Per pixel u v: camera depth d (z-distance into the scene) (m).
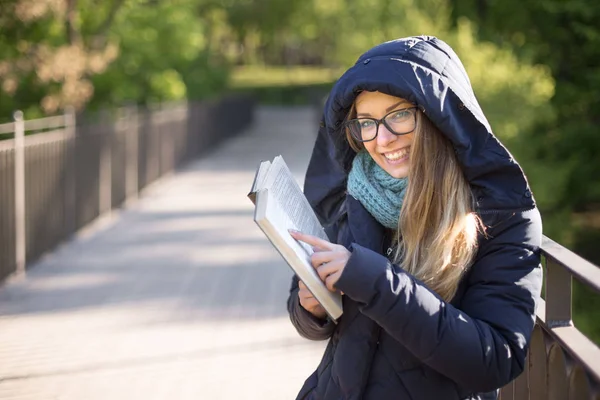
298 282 2.88
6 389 6.14
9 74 14.63
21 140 10.25
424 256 2.47
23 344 7.35
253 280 10.12
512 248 2.43
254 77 84.44
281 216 2.41
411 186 2.47
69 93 15.68
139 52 24.75
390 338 2.46
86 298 9.09
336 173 2.89
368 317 2.47
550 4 15.62
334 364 2.53
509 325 2.36
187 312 8.52
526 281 2.41
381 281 2.29
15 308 8.65
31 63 14.95
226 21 62.34
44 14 14.58
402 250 2.55
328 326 2.71
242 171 22.98
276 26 62.09
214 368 6.68
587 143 15.52
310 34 58.94
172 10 25.55
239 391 6.11
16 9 13.75
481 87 14.66
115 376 6.46
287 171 2.73
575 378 2.67
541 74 15.23
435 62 2.44
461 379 2.32
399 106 2.48
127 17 24.47
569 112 16.16
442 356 2.29
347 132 2.68
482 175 2.46
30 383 6.28
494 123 14.62
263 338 7.56
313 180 2.95
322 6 45.28
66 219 12.51
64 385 6.24
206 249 12.12
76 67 15.38
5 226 9.74
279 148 31.17
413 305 2.28
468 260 2.44
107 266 10.83
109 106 20.44
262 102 67.56
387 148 2.51
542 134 15.71
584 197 15.88
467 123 2.44
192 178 21.27
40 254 11.16
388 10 33.38
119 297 9.16
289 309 2.83
